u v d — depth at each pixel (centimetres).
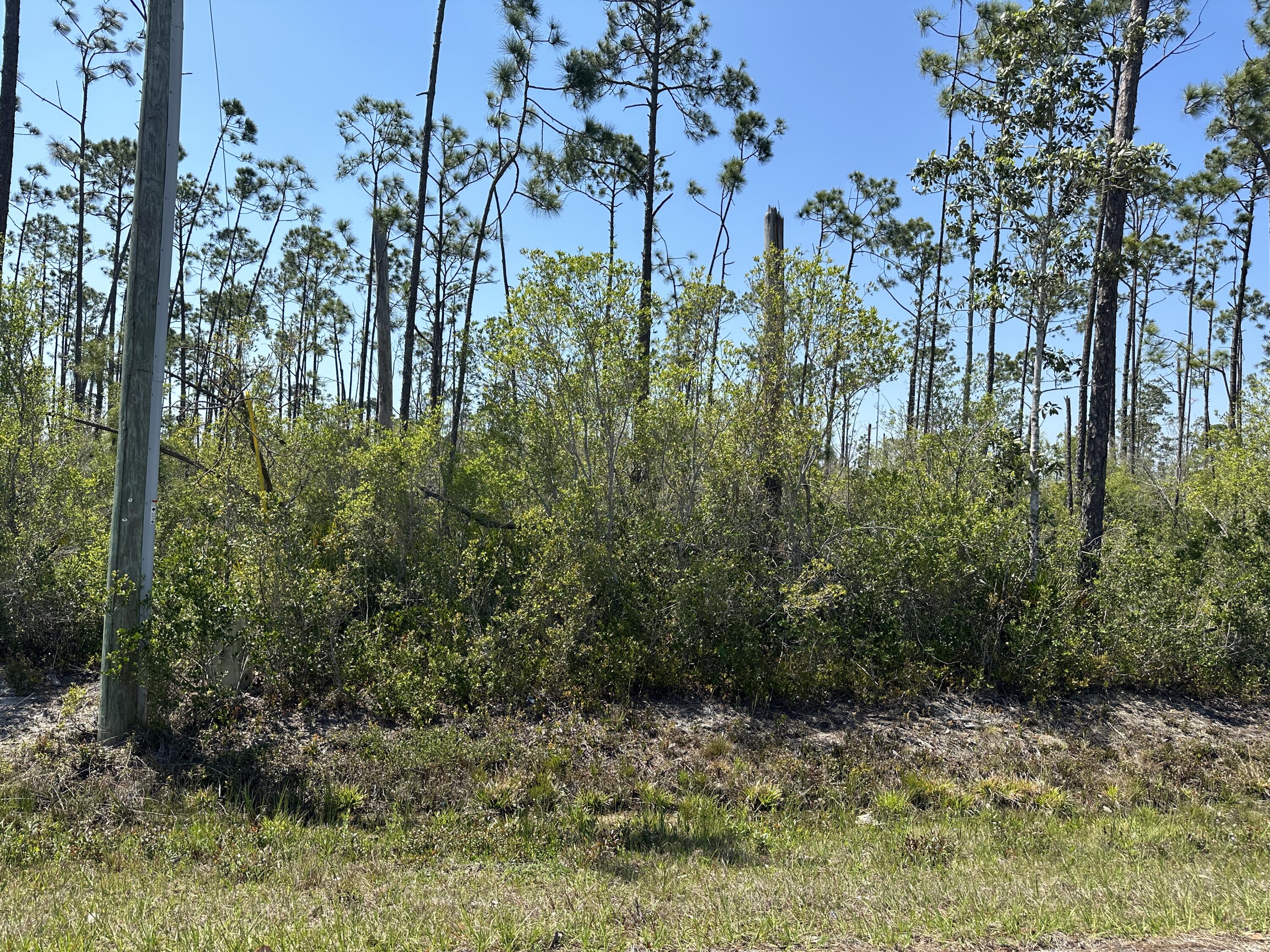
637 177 1677
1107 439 1201
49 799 630
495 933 422
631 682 900
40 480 957
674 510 1070
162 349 728
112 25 1967
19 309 938
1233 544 1123
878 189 2502
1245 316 3141
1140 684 1031
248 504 867
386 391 1655
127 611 706
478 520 1116
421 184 1560
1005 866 592
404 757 728
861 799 758
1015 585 1037
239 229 3127
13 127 1310
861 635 1022
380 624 910
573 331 964
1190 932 448
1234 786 817
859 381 1059
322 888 520
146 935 411
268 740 737
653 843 636
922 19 1894
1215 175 2323
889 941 431
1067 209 1065
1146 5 1203
